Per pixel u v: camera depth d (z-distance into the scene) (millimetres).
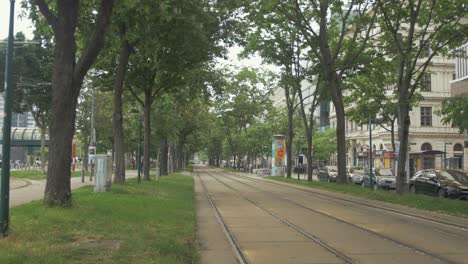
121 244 8992
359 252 9609
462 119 21500
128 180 31047
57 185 13242
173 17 17391
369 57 30453
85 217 11961
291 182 40000
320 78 37500
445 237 11633
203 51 23172
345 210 18203
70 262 7391
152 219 12938
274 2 28797
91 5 18078
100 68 27531
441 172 26141
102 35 13508
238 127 79875
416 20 24141
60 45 13195
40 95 38344
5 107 9789
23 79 37125
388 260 8812
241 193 27500
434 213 17344
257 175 61781
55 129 13289
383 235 11891
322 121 95875
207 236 11859
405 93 23438
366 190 26297
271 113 74625
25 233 9492
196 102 51125
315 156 75750
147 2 15203
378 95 36219
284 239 11336
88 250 8359
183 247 9531
